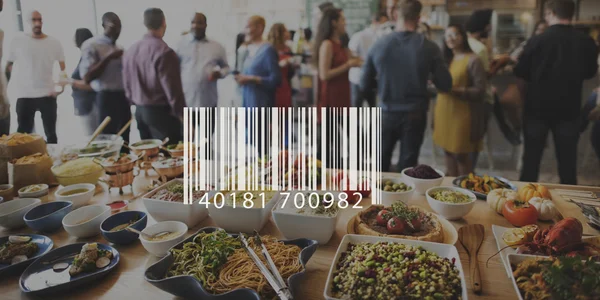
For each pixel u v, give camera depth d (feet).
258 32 11.69
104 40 12.30
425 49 10.53
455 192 4.85
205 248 3.56
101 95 12.64
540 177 10.34
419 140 11.07
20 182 5.78
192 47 12.05
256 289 3.12
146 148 6.93
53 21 12.21
